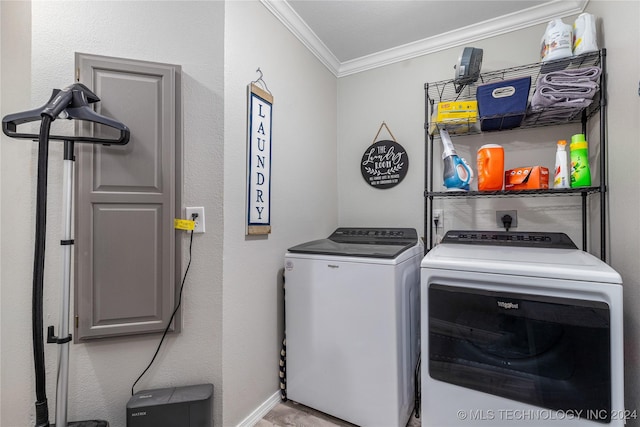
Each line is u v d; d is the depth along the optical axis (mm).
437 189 1870
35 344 800
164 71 1134
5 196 1029
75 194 1024
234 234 1280
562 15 1551
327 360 1377
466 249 1340
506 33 1698
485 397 1025
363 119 2166
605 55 1205
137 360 1123
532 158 1629
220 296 1214
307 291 1439
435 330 1105
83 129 1045
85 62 1041
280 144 1594
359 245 1595
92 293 1040
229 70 1258
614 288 853
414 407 1474
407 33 1826
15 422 1024
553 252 1241
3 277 1025
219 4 1236
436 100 1888
